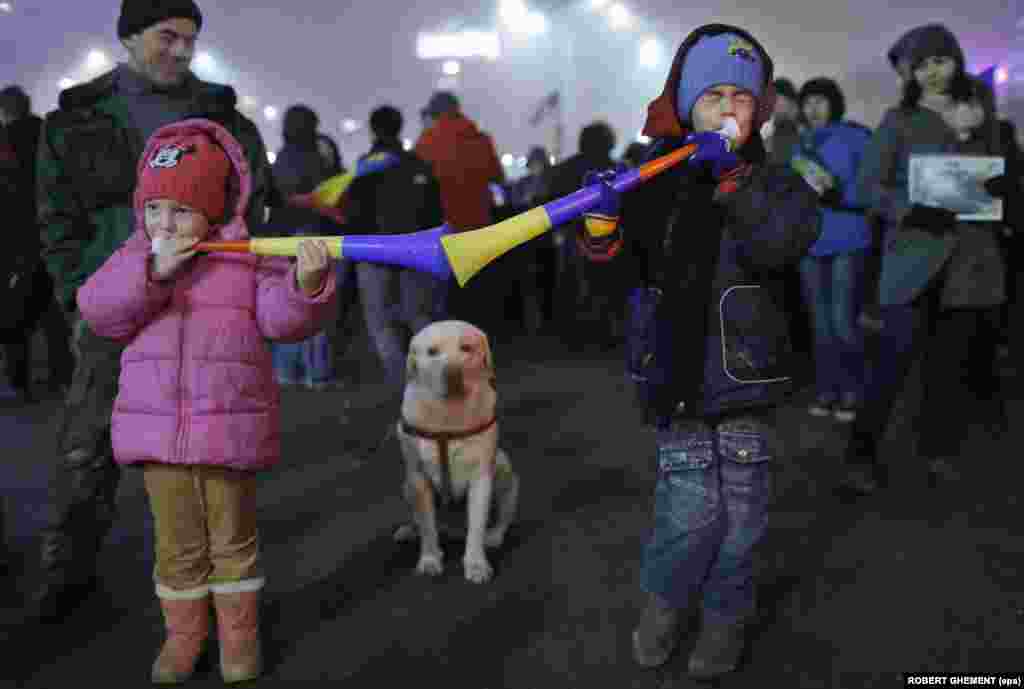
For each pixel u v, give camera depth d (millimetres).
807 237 1999
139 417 2121
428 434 2855
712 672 2211
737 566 2154
